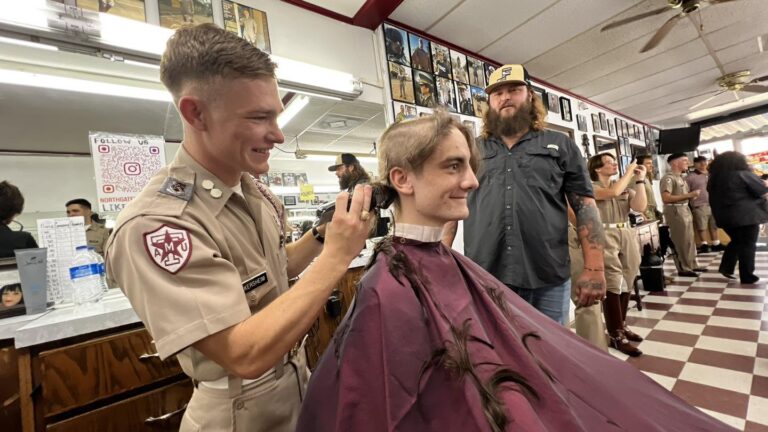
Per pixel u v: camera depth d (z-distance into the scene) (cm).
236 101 48
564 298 118
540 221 114
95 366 88
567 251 119
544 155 117
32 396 82
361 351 50
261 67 49
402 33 221
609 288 204
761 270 340
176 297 43
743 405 138
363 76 203
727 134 683
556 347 62
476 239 124
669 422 56
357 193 53
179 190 52
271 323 42
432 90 234
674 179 379
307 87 175
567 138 120
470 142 69
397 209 67
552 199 117
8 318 91
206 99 48
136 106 149
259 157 54
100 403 89
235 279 48
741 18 268
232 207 59
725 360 175
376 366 49
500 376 48
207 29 49
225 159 54
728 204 307
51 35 115
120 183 125
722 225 315
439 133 61
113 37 123
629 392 59
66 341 87
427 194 62
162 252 45
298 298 44
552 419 46
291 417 61
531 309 73
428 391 47
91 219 134
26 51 120
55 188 130
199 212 52
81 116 138
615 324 204
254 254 59
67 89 133
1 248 116
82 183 135
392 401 46
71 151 134
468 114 256
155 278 44
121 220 48
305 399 53
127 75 140
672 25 232
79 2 123
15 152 124
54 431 82
